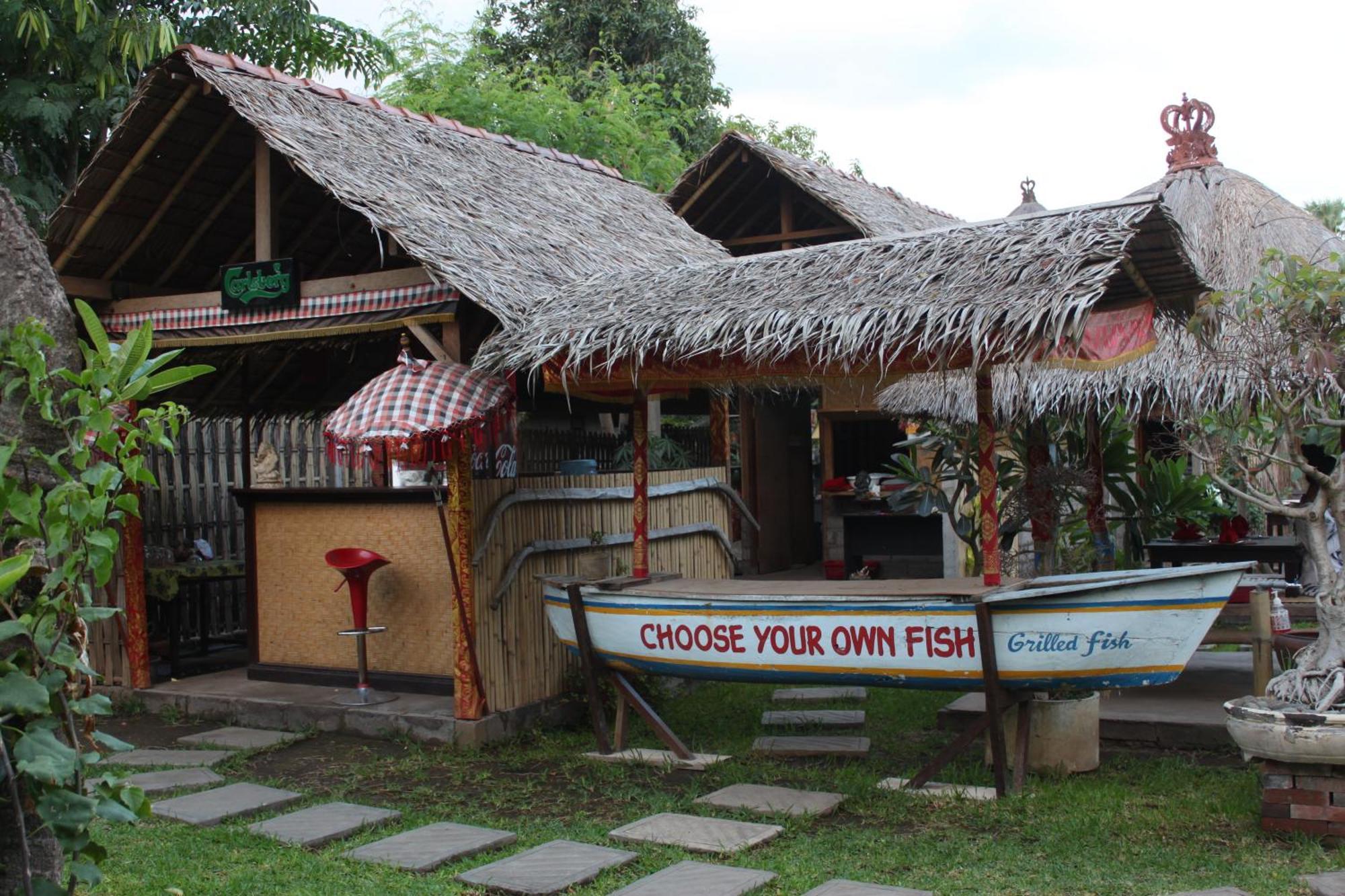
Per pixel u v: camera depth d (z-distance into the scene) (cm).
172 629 907
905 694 855
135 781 642
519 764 682
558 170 1017
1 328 368
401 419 666
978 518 1004
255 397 1029
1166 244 599
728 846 517
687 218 1399
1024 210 1080
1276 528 1225
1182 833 523
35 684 315
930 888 465
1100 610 561
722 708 833
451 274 678
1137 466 1030
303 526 853
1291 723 500
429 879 485
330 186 705
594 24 2566
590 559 833
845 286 614
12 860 341
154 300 826
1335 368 533
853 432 1416
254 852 521
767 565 1397
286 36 1401
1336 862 477
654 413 1415
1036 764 625
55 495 330
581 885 476
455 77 2023
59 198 1305
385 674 809
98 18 1220
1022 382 839
